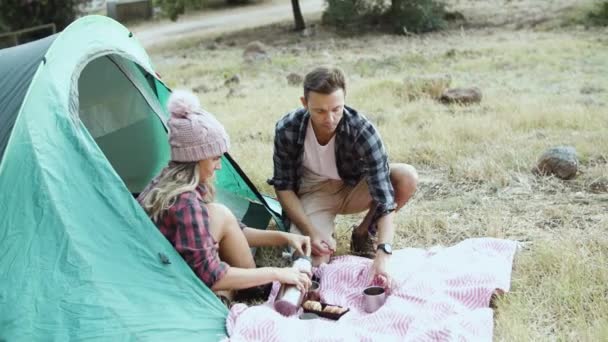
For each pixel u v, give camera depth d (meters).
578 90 9.45
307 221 3.96
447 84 9.23
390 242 3.71
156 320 2.97
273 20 27.08
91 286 2.92
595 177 5.33
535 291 3.60
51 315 2.86
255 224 4.54
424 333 2.98
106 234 3.04
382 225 3.78
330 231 4.10
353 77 12.70
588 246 4.08
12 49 3.87
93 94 4.52
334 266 3.76
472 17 22.84
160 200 3.19
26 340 2.82
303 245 3.75
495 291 3.49
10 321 2.84
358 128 3.79
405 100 9.05
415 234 4.54
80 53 3.69
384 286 3.53
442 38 19.55
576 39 15.70
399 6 21.84
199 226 3.18
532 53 13.70
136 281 3.01
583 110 7.44
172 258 3.11
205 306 3.12
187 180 3.24
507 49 14.55
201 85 12.16
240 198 4.74
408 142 6.63
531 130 6.96
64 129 3.15
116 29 4.37
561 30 17.89
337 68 3.55
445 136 6.68
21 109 3.08
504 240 4.00
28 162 3.01
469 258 3.79
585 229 4.38
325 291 3.61
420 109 8.25
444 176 5.71
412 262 3.81
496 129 6.89
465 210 4.89
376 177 3.82
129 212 3.10
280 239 3.75
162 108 4.80
